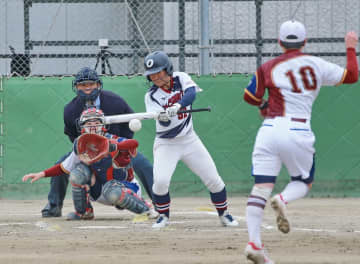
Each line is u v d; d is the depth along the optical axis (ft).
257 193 51.78
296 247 60.23
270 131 52.26
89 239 65.41
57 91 118.32
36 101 118.32
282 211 52.26
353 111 118.93
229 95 118.52
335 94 118.93
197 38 125.08
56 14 123.65
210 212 95.61
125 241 63.77
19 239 65.62
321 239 65.46
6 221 84.43
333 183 119.34
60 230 73.56
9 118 118.21
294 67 53.31
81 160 80.02
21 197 118.42
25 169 118.32
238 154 118.62
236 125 118.62
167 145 73.72
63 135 118.32
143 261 52.65
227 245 61.05
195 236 67.41
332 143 119.24
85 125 79.05
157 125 73.56
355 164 119.24
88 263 52.21
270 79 53.21
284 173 118.21
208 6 118.42
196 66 123.44
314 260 53.31
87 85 80.79
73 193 83.15
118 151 80.79
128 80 118.21
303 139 52.16
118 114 82.99
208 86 118.21
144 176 88.28
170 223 80.74
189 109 73.87
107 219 86.63
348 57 54.65
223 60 125.29
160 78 72.08
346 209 100.07
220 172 118.62
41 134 118.21
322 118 118.93
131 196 81.97
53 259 53.78
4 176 118.32
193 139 74.23
